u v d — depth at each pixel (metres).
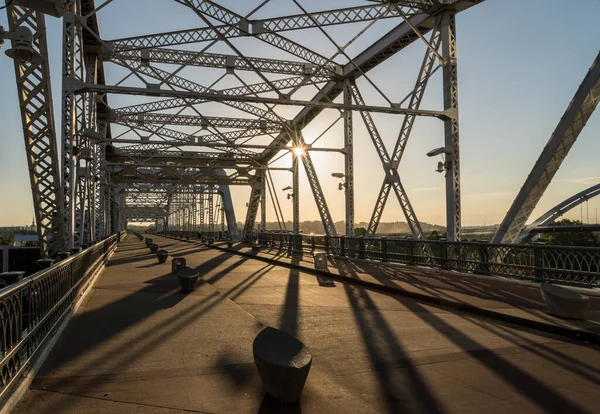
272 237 37.16
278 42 19.94
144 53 20.62
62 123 14.09
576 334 6.89
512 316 8.05
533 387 4.76
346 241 22.94
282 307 9.95
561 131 12.69
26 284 4.74
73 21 14.59
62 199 12.59
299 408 4.21
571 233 19.88
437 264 15.54
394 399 4.45
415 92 20.12
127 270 18.41
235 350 6.27
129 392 4.57
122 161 40.53
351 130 25.03
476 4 17.70
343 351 6.29
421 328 7.74
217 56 21.75
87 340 6.80
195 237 70.25
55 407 4.14
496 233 14.65
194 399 4.39
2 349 3.94
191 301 10.59
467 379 5.04
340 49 18.47
